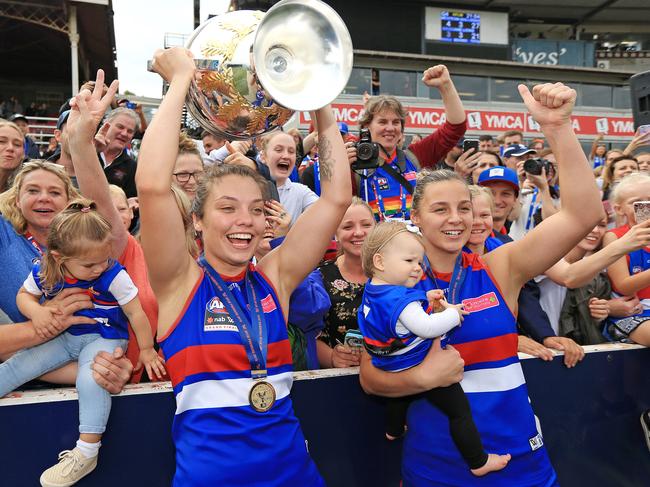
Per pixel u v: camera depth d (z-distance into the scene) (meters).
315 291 2.40
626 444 2.76
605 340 3.12
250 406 1.75
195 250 2.52
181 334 1.79
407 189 3.62
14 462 1.92
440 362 1.92
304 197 4.01
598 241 3.22
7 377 2.02
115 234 2.42
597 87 20.12
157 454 2.06
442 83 3.91
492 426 1.98
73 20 13.66
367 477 2.35
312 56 1.76
